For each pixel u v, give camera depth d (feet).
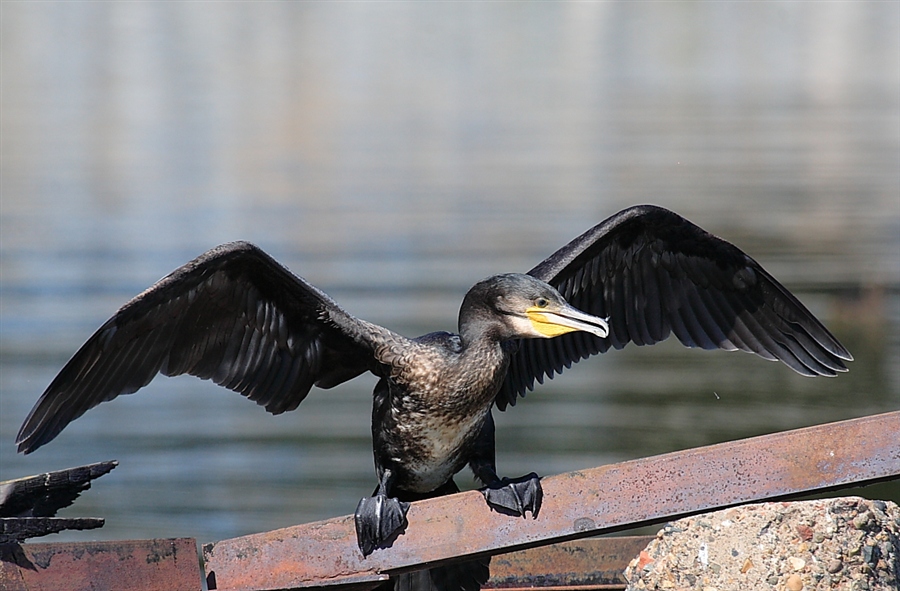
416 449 22.63
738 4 317.42
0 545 17.65
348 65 215.10
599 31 281.74
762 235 77.56
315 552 19.89
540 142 123.85
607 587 24.71
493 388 22.04
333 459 44.83
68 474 20.10
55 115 142.92
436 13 315.99
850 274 67.51
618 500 19.70
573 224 80.69
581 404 50.34
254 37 259.60
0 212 82.74
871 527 18.16
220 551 19.53
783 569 17.81
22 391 49.24
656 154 113.19
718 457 19.57
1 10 267.39
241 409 50.34
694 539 18.48
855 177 100.07
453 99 167.02
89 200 88.84
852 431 19.35
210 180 100.17
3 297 61.57
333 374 23.71
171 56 223.10
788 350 24.35
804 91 177.99
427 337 22.76
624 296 25.21
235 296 22.36
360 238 75.92
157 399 51.67
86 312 59.57
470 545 19.95
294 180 99.71
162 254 71.41
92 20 268.00
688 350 59.52
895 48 244.01
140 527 39.91
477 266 68.54
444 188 94.99
